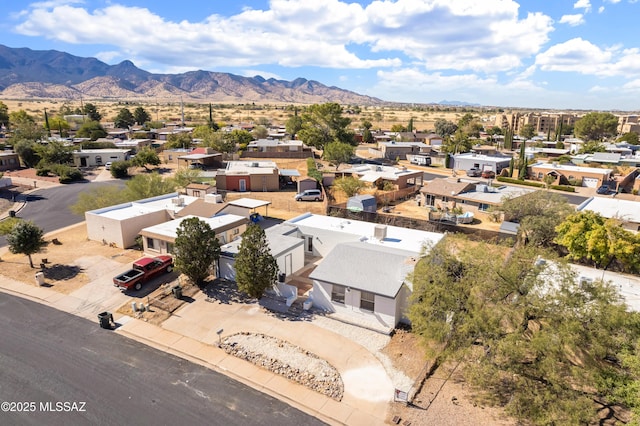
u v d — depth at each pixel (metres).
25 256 32.34
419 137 121.56
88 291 26.73
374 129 154.00
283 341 21.34
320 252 32.75
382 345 21.14
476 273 17.75
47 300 25.52
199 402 17.03
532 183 66.56
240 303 25.41
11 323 22.88
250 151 88.50
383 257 24.86
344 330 22.50
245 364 19.58
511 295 17.33
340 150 71.56
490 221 44.94
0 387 17.66
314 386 18.02
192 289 27.06
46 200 51.34
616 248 27.08
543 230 33.62
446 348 17.19
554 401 14.42
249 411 16.58
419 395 17.48
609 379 14.82
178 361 19.78
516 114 172.75
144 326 22.75
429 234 31.58
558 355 15.35
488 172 72.19
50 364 19.31
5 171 70.31
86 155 77.00
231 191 57.81
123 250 33.88
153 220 36.91
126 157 80.75
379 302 22.58
